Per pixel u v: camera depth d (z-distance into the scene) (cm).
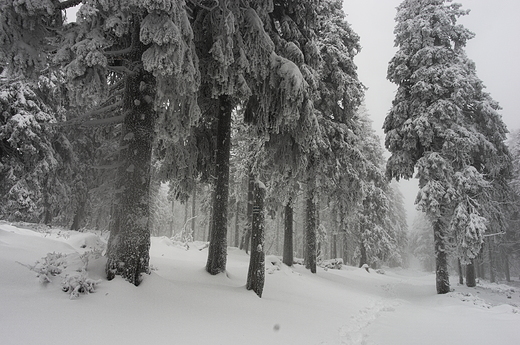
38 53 686
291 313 847
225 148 1113
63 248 1027
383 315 1109
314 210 1875
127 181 733
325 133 1636
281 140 1179
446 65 1838
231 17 808
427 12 1945
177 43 640
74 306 540
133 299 624
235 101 1163
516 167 3188
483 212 1878
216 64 888
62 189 1928
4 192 1709
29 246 930
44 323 466
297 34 1081
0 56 631
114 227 738
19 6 614
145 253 729
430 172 1759
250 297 879
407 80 1988
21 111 1634
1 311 471
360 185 1816
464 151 1736
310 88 1075
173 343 502
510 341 785
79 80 633
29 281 594
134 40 776
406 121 1862
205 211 3134
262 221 985
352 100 1809
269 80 977
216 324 632
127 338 484
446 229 1805
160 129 789
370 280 2228
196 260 1548
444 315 1185
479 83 1956
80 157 2188
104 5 602
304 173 1491
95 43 618
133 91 775
